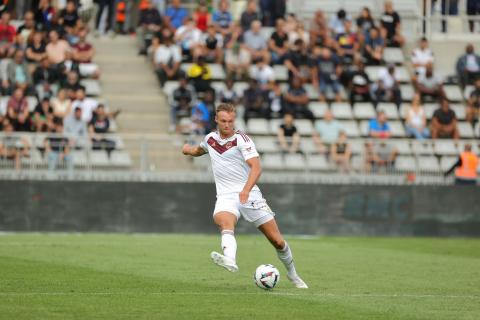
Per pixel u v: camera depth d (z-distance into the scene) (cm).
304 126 6725
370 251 4688
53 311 2416
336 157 6012
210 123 6444
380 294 2903
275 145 5978
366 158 6044
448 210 6050
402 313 2491
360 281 3291
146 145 5819
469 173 6056
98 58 7456
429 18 8188
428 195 6038
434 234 6041
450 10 8319
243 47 7225
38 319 2289
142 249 4456
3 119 6116
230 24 7606
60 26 7175
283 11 7919
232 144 2830
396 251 4719
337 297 2792
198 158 5869
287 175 5944
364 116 7088
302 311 2481
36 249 4309
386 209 6003
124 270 3478
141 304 2564
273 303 2617
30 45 7012
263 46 7375
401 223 6016
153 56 7212
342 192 5966
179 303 2589
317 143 6025
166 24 7288
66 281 3084
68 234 5612
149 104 7031
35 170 5703
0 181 5656
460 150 6181
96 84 7000
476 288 3120
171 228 5809
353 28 8131
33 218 5691
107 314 2383
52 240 4969
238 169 2836
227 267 2667
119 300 2638
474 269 3812
